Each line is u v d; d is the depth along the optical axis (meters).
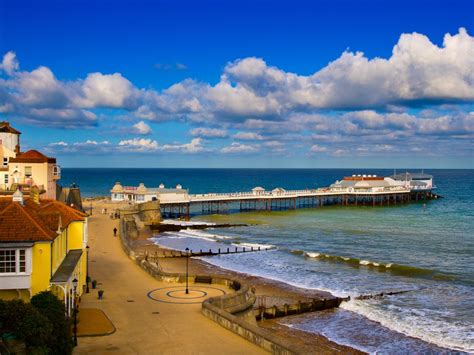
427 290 53.47
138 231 94.75
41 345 20.81
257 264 68.25
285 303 47.88
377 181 169.50
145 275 48.97
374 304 48.25
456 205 162.62
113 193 134.00
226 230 103.94
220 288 43.06
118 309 35.88
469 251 77.81
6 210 29.14
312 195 154.62
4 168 70.00
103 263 55.69
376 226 109.19
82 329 30.36
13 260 27.80
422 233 97.88
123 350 27.22
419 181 184.75
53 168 74.31
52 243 29.50
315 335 40.31
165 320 33.06
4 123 76.19
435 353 36.59
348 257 72.50
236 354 26.80
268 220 121.44
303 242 88.25
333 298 48.47
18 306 21.25
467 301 49.28
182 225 105.62
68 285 29.95
